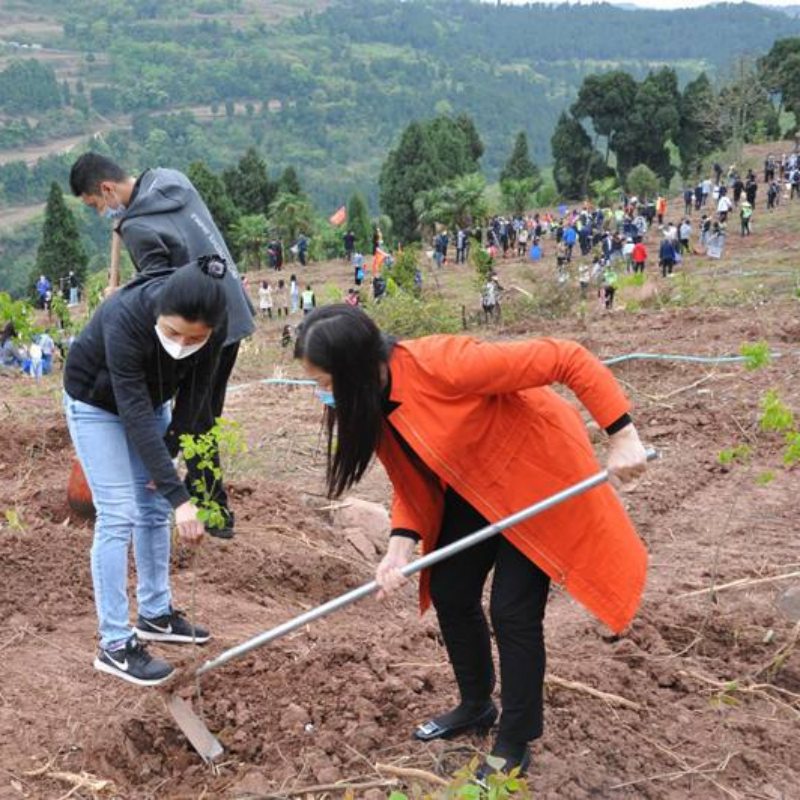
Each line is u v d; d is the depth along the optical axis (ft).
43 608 16.58
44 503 20.83
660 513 23.68
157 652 15.34
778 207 146.10
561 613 18.29
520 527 11.66
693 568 20.25
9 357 49.19
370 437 11.33
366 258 173.78
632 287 62.69
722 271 96.22
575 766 12.85
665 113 221.05
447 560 12.39
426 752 12.96
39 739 13.06
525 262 135.03
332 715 13.67
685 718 14.32
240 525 21.03
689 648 16.60
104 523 13.94
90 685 14.46
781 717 14.64
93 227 535.19
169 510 15.28
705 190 158.61
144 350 13.28
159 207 16.96
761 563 20.20
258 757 13.08
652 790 12.64
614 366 37.58
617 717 14.03
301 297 108.68
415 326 63.77
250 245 175.22
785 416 17.54
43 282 123.95
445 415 11.38
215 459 18.44
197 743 12.89
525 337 51.24
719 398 32.17
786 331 41.52
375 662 14.99
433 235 184.65
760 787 13.00
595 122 226.79
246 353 55.47
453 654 12.90
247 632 16.39
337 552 20.88
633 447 11.35
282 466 27.02
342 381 11.13
